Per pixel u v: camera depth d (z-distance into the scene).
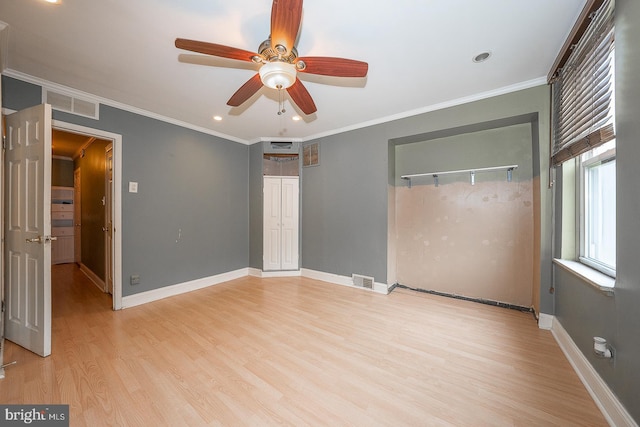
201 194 3.74
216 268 3.93
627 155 1.25
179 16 1.63
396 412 1.42
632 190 1.21
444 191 3.35
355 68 1.64
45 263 1.94
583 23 1.59
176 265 3.42
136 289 3.02
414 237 3.58
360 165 3.63
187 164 3.56
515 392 1.57
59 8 1.55
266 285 3.83
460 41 1.88
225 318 2.65
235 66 2.17
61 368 1.79
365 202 3.59
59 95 2.46
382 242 3.45
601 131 1.48
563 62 2.02
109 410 1.42
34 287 1.99
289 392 1.58
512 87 2.52
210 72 2.26
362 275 3.63
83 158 4.63
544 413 1.41
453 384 1.64
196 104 2.92
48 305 1.95
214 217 3.91
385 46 1.94
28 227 2.03
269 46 1.49
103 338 2.22
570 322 1.97
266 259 4.27
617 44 1.33
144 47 1.93
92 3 1.51
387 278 3.42
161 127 3.28
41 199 1.93
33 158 1.98
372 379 1.69
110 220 3.36
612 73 1.49
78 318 2.63
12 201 2.14
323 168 4.03
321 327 2.45
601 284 1.43
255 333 2.33
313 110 2.22
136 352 2.01
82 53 1.99
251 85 1.89
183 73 2.27
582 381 1.66
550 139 2.35
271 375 1.73
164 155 3.30
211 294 3.41
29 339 2.01
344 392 1.58
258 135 4.16
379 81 2.45
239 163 4.32
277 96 2.75
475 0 1.52
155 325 2.48
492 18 1.66
